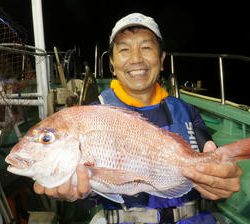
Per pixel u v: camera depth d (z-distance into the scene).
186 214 0.61
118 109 0.56
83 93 0.96
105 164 0.54
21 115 1.09
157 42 0.68
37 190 0.54
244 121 0.94
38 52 1.21
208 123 1.13
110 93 0.69
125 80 0.67
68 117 0.54
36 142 0.53
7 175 0.85
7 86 0.94
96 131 0.54
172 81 1.02
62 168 0.53
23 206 0.89
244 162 0.91
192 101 1.18
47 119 0.55
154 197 0.61
